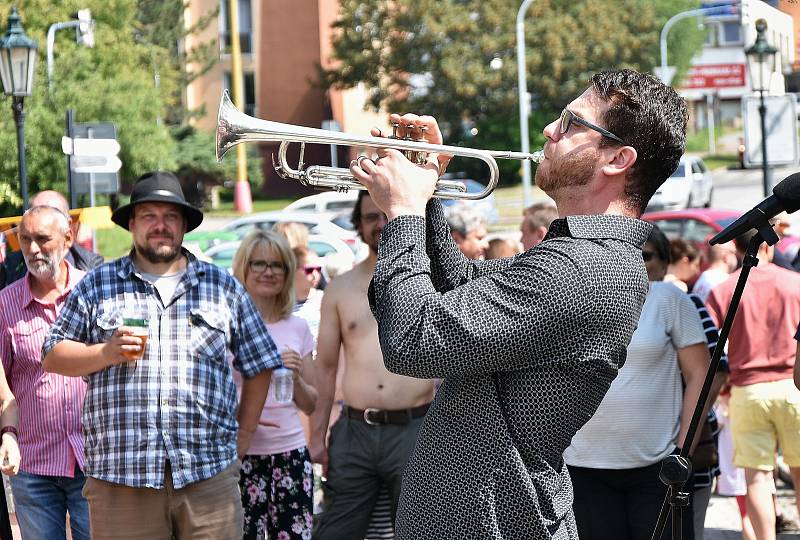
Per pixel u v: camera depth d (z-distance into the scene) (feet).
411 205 9.16
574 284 8.66
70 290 19.07
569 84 146.61
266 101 152.46
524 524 8.90
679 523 10.87
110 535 15.81
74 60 82.33
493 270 10.25
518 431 8.91
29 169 74.43
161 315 16.16
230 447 16.40
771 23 37.14
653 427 16.40
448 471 9.04
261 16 151.23
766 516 21.38
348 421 19.10
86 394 16.08
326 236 60.08
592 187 9.35
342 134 10.33
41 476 18.67
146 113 94.94
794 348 21.38
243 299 16.99
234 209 134.41
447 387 9.21
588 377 8.87
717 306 21.91
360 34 148.77
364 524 19.06
